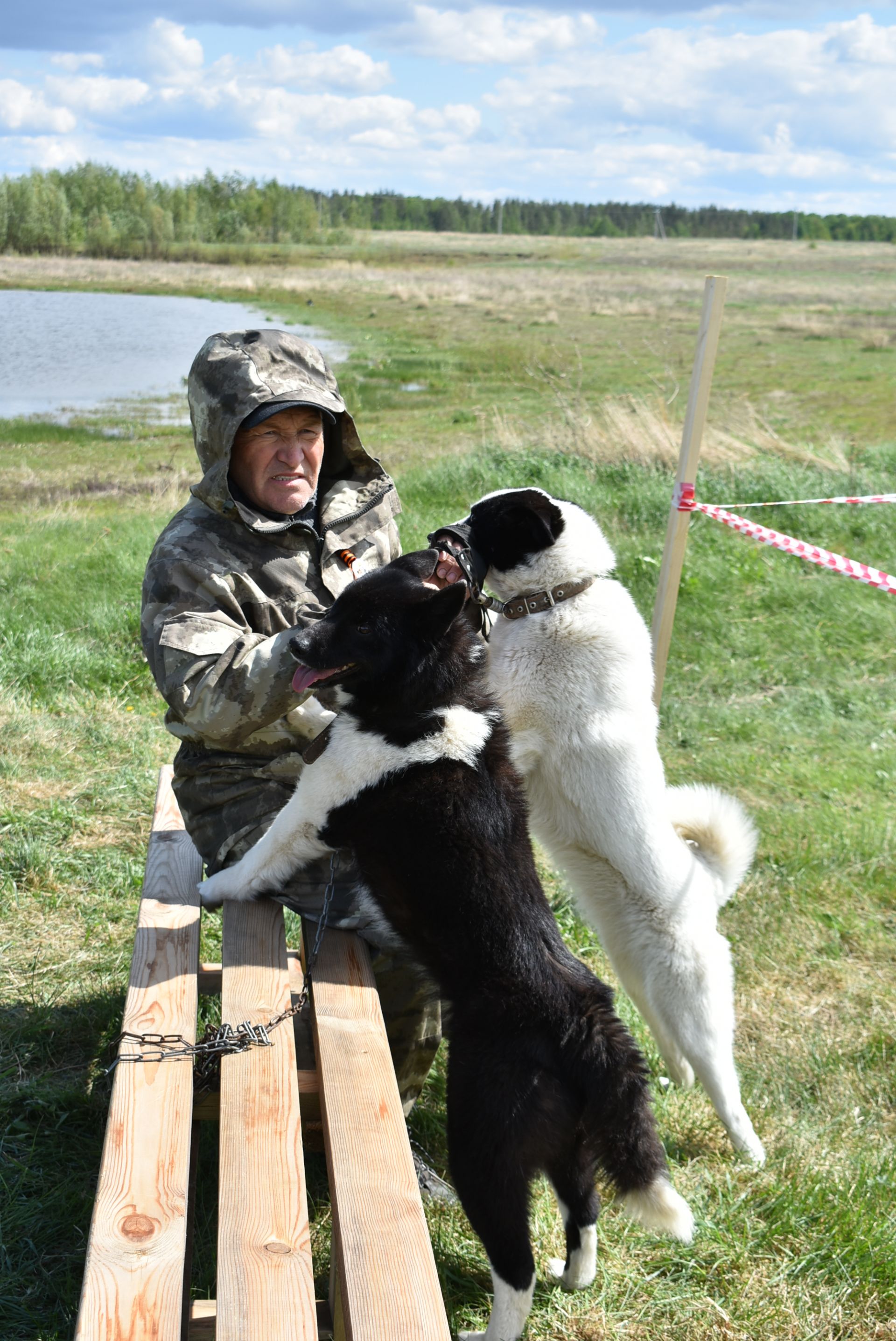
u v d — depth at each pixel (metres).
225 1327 1.60
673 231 143.62
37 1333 2.19
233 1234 1.76
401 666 2.47
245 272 55.56
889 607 7.08
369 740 2.48
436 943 2.38
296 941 3.66
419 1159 2.80
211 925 3.68
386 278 51.81
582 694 3.07
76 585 7.19
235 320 32.00
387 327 30.41
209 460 2.78
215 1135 2.76
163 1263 1.69
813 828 4.57
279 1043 2.27
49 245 68.25
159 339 27.19
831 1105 3.11
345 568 2.96
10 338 26.70
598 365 21.70
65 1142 2.73
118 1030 3.18
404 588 2.50
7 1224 2.43
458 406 17.41
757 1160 2.86
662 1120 3.00
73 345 25.81
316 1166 2.72
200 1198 2.61
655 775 3.09
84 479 12.54
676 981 2.89
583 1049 2.23
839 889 4.19
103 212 73.38
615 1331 2.37
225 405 2.68
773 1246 2.59
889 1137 2.98
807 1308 2.43
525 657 3.12
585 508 8.95
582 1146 2.28
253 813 2.85
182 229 78.81
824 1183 2.73
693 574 7.40
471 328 30.11
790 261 70.06
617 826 2.98
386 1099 2.10
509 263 67.12
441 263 66.88
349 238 92.25
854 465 10.30
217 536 2.79
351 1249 1.74
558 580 3.19
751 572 7.54
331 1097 2.09
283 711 2.59
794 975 3.72
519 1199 2.20
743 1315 2.40
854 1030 3.44
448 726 2.48
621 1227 2.63
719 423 12.09
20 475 12.67
